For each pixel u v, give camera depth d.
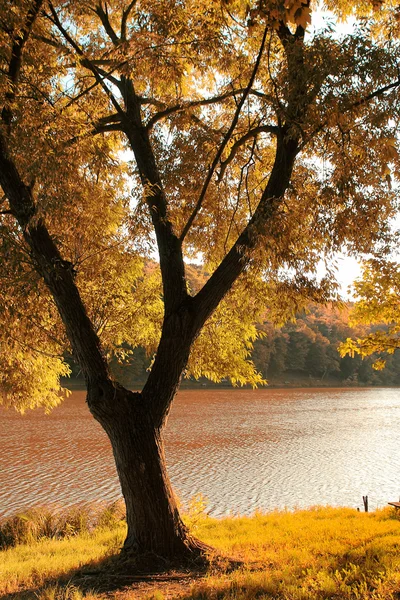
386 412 57.66
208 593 5.79
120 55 7.62
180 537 7.27
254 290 9.34
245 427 40.91
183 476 24.12
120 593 6.11
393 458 30.11
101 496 19.69
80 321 7.24
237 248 7.53
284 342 117.75
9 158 6.84
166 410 7.49
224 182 10.05
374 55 6.86
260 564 7.10
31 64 7.04
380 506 19.83
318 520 12.23
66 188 6.94
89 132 7.66
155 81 8.39
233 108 9.62
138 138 8.43
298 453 30.73
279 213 7.08
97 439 32.69
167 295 7.79
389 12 8.61
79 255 8.44
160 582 6.47
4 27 6.46
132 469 7.12
